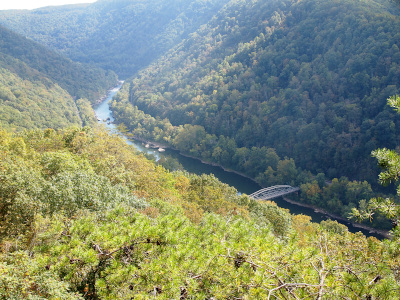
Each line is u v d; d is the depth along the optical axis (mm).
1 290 9016
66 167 26984
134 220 12805
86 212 18688
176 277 9477
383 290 8242
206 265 9820
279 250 9633
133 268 9812
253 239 10664
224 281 9102
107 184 24156
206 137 133875
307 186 92562
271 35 175375
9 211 18484
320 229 11867
